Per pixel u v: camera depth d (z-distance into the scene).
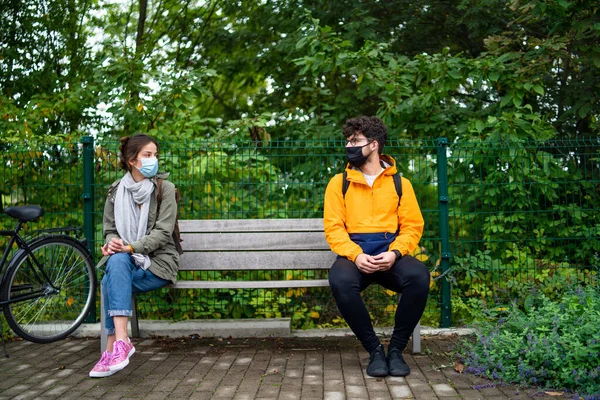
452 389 3.36
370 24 8.27
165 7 11.16
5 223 5.21
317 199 5.25
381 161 4.15
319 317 5.14
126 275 3.71
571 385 3.31
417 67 6.30
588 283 4.92
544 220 5.28
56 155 5.25
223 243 4.55
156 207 4.02
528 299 4.50
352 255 3.79
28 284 4.40
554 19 5.96
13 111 6.64
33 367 3.89
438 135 6.53
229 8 10.59
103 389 3.41
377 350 3.70
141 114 6.15
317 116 7.41
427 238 5.02
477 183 5.18
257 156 5.30
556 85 7.05
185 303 5.11
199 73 6.26
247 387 3.44
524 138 5.35
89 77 7.69
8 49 8.77
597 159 5.24
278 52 9.60
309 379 3.58
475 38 8.60
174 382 3.54
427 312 5.00
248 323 4.78
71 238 4.57
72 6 9.65
